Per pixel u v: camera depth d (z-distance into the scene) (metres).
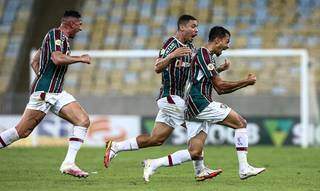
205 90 32.22
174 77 32.84
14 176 36.50
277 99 79.12
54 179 34.81
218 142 72.25
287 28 100.94
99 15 106.06
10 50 101.56
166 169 40.75
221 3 105.62
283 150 60.97
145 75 94.38
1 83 97.12
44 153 55.28
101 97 81.94
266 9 104.25
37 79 32.97
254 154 55.88
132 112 81.81
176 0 106.81
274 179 35.53
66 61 31.55
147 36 102.25
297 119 73.50
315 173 39.38
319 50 97.19
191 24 32.72
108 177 36.38
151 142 34.28
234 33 100.25
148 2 107.12
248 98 79.38
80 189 29.86
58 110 33.09
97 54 79.12
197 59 31.89
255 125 73.94
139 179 35.12
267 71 91.62
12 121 76.06
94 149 62.06
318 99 84.62
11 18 105.88
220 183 32.88
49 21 106.50
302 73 75.31
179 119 33.47
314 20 102.19
